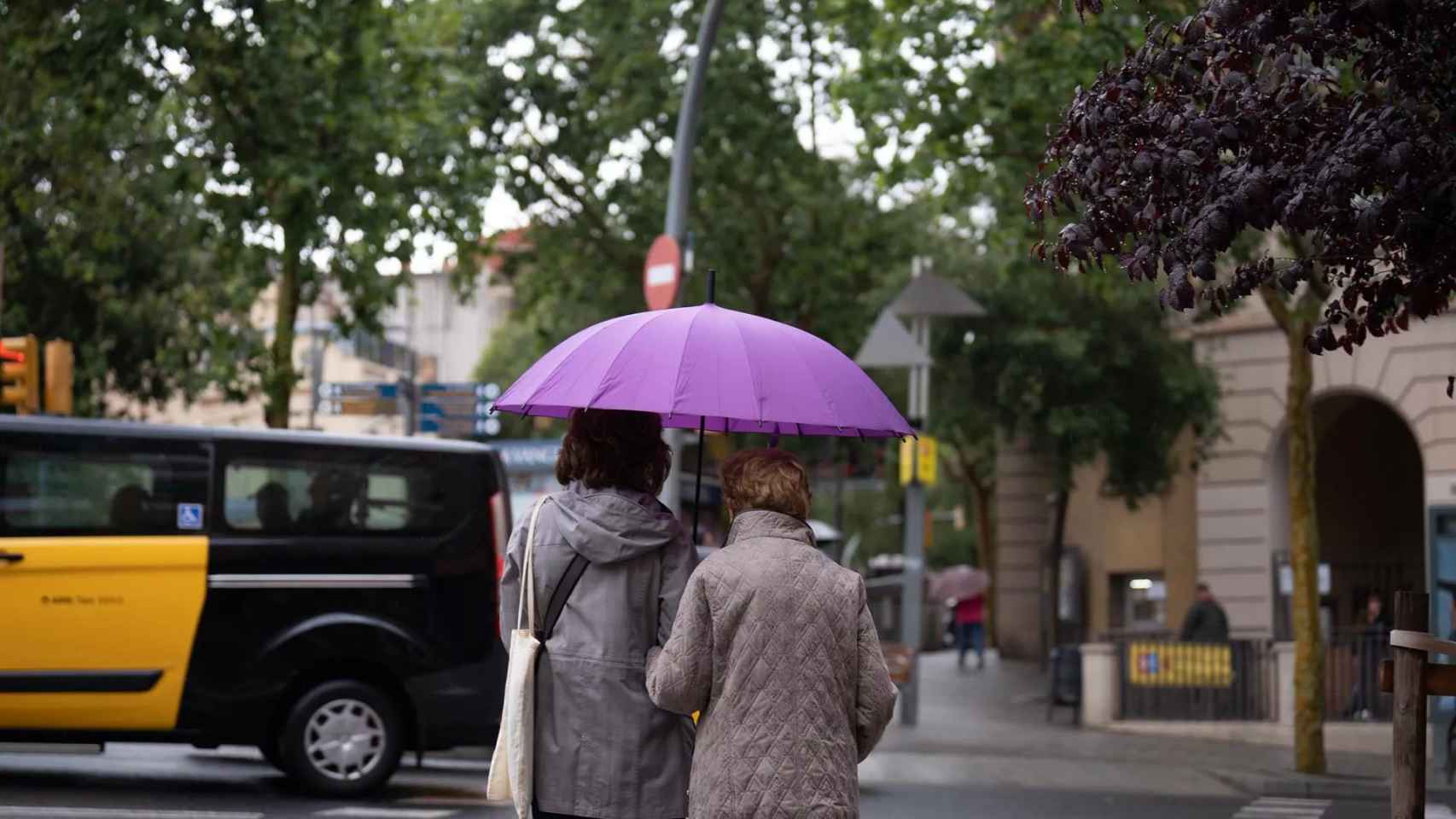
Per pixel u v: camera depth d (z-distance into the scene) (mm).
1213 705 27422
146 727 13297
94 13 21766
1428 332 31281
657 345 6273
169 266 32406
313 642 13562
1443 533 22812
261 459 13680
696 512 6484
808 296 37000
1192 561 42469
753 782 5613
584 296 37250
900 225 36812
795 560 5848
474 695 13883
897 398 47406
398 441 14055
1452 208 6258
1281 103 6754
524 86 33406
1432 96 6473
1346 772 21047
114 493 13375
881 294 39812
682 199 17641
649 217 34844
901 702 27234
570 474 6281
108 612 13219
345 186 23922
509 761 6012
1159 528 43969
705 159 34062
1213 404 37750
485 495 14133
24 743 13320
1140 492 40719
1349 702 26781
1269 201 6469
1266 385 35906
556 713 6023
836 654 5781
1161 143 6832
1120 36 21422
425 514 13992
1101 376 39562
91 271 29031
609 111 33625
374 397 31875
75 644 13141
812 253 35969
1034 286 38188
